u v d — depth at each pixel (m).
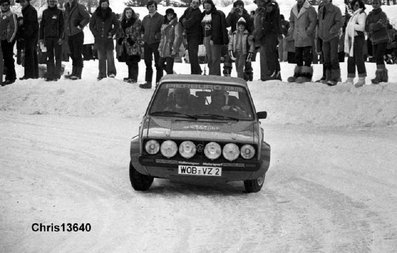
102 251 8.91
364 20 23.81
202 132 12.22
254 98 23.48
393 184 13.59
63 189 12.74
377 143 18.17
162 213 11.00
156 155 12.12
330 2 23.92
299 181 13.91
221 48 26.62
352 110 22.27
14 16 26.69
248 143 12.18
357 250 9.18
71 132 19.75
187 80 13.66
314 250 9.13
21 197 11.97
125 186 13.14
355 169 15.11
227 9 60.59
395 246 9.39
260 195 12.59
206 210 11.28
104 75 26.50
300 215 11.08
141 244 9.23
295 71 25.06
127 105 24.16
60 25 26.45
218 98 13.31
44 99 24.77
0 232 9.77
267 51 24.89
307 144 18.22
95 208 11.31
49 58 26.48
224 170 12.05
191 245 9.23
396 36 37.22
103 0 25.91
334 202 12.05
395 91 23.20
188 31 24.31
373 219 10.87
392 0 64.12
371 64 34.53
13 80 26.91
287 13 61.78
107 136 19.14
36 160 15.55
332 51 24.16
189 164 12.03
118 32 26.25
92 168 14.82
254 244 9.36
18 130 19.95
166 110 13.09
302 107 22.69
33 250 8.95
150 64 25.41
